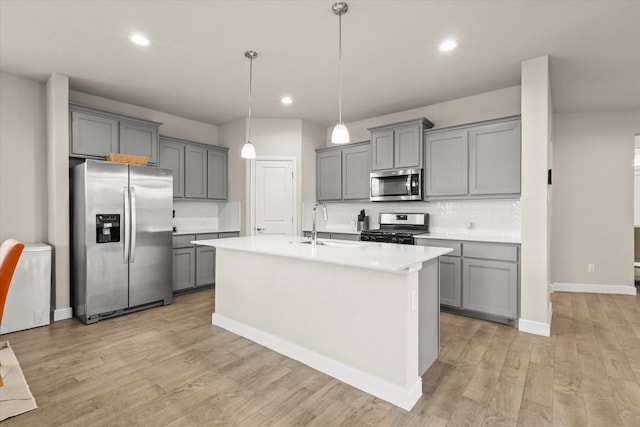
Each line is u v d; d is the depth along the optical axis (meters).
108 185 3.34
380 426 1.72
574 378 2.18
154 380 2.16
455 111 4.11
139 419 1.76
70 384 2.10
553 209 4.66
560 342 2.76
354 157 4.73
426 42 2.72
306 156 5.06
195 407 1.87
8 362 2.39
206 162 4.87
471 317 3.41
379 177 4.34
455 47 2.80
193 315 3.48
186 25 2.47
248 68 3.23
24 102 3.37
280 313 2.60
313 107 4.43
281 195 4.95
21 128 3.35
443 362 2.41
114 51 2.87
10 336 2.88
